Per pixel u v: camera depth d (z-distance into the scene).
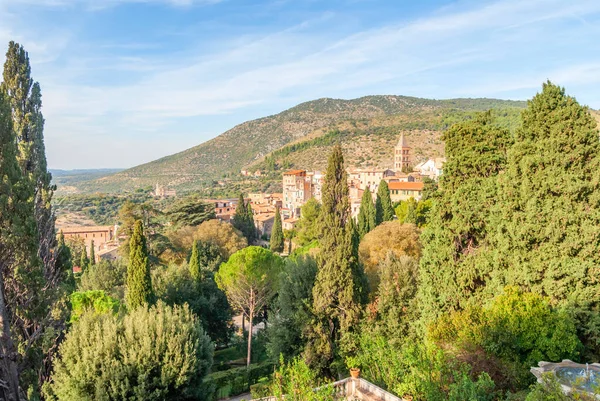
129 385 20.20
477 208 24.14
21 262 17.80
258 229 122.88
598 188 20.00
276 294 41.09
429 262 25.70
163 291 39.16
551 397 12.07
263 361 37.34
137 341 21.47
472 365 17.34
